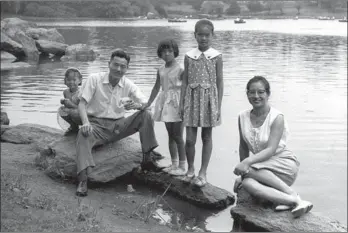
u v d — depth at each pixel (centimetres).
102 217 467
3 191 495
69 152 579
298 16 9219
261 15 9512
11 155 646
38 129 741
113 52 564
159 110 576
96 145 586
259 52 2450
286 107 1105
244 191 514
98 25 5538
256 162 479
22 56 2341
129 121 582
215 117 531
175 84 562
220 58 531
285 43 3075
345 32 4434
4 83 1447
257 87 486
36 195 504
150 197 553
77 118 581
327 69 1781
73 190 546
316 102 1162
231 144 786
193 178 557
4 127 762
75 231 416
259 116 502
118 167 586
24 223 420
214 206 531
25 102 1128
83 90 568
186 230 473
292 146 800
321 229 449
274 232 457
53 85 1404
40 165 604
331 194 594
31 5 6191
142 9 8112
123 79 585
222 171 652
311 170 682
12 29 2478
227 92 1268
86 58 2253
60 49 2517
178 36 3641
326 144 815
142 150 596
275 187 481
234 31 4625
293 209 467
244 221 482
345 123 955
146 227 461
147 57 2145
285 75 1619
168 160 641
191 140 546
